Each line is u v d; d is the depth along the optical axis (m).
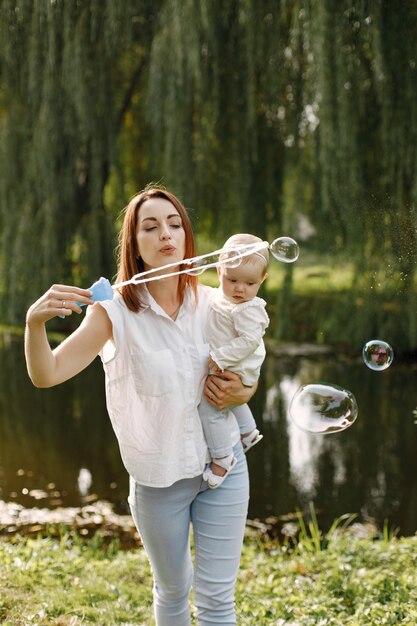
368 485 5.99
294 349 11.41
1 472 6.29
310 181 10.41
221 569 2.16
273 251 2.41
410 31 8.37
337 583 3.56
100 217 10.78
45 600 3.19
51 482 6.06
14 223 10.59
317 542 4.52
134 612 3.18
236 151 10.20
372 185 9.32
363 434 7.38
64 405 8.45
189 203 9.63
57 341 10.84
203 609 2.17
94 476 6.19
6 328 12.66
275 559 4.33
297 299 12.39
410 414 8.04
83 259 10.73
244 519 2.22
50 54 9.43
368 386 9.21
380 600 3.28
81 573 3.72
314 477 6.20
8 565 3.62
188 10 8.81
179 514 2.16
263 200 10.75
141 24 9.81
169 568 2.18
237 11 9.23
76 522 5.20
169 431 2.07
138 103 11.04
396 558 3.89
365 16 8.19
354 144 8.82
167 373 2.07
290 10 9.23
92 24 9.44
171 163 9.59
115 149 10.42
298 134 10.10
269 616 3.14
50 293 1.90
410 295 9.61
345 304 10.27
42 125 9.83
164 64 9.17
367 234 9.32
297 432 7.47
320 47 8.24
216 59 9.24
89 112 9.92
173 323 2.14
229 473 2.18
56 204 10.37
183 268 2.20
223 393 2.12
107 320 2.07
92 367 10.40
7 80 10.14
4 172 10.48
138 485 2.16
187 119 9.51
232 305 2.21
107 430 7.49
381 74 8.09
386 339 10.12
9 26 9.67
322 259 10.49
